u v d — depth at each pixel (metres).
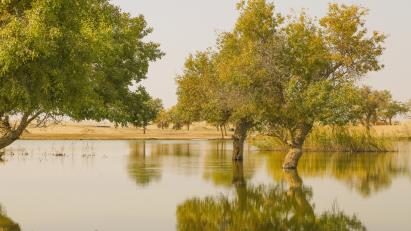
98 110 29.80
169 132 164.00
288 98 37.66
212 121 50.22
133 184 30.91
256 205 23.80
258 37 40.19
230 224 19.61
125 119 33.31
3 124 23.59
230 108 44.78
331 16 39.41
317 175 36.38
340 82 39.09
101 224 19.31
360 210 22.66
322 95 36.19
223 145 86.25
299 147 40.75
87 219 20.27
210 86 47.56
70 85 19.27
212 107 47.12
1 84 17.62
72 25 18.78
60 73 18.16
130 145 84.38
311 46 37.91
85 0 20.12
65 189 28.73
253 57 38.31
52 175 35.94
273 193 27.52
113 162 47.53
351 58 39.50
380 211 22.42
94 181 32.38
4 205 23.50
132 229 18.44
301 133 40.53
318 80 39.16
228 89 41.09
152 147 77.88
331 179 34.00
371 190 28.97
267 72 38.22
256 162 47.84
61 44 18.00
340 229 18.80
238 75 37.72
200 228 18.78
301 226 19.33
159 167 42.31
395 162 47.09
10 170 39.59
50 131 134.62
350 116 37.94
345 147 62.06
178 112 52.28
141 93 38.12
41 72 17.66
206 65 50.38
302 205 23.92
